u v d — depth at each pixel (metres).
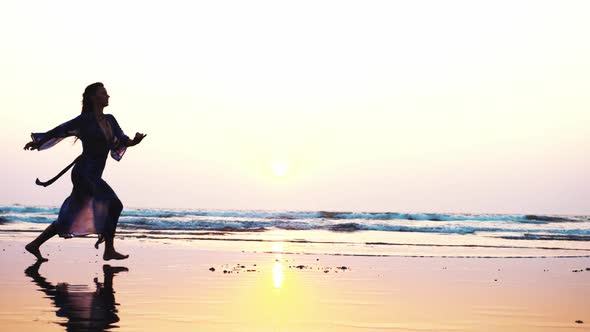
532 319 5.70
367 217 34.53
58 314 5.28
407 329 5.09
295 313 5.65
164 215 34.66
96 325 4.85
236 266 9.70
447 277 8.95
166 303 6.00
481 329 5.18
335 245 15.45
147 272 8.62
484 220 34.28
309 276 8.60
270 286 7.43
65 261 9.86
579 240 19.38
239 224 24.30
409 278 8.70
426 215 34.47
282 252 12.77
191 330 4.77
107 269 8.87
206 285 7.39
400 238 19.14
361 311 5.86
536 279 8.93
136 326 4.86
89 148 9.37
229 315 5.45
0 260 9.78
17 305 5.71
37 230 18.34
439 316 5.72
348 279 8.38
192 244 14.46
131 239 15.78
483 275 9.32
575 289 7.88
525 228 27.75
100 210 9.56
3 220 24.11
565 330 5.21
